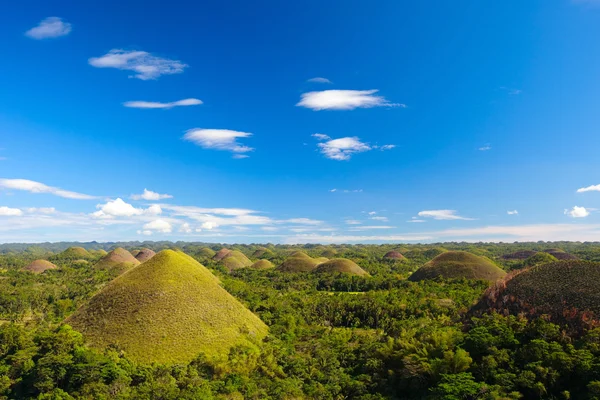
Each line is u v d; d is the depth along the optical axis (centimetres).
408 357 4878
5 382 4800
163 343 5897
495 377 4181
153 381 4797
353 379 5047
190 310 6750
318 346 6212
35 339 5656
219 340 6281
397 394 4716
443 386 4056
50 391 4619
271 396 4559
